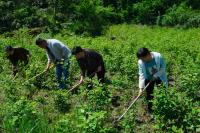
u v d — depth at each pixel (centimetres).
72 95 1138
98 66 1098
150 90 1021
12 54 1251
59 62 1200
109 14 4012
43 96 1188
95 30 3500
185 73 1280
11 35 3017
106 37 3198
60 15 3688
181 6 3991
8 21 3366
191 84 1125
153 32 3356
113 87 1236
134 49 1953
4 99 1138
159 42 2275
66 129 823
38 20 3409
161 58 975
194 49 1850
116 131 912
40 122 865
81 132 828
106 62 1532
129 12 4125
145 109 1073
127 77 1317
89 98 983
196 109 844
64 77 1223
